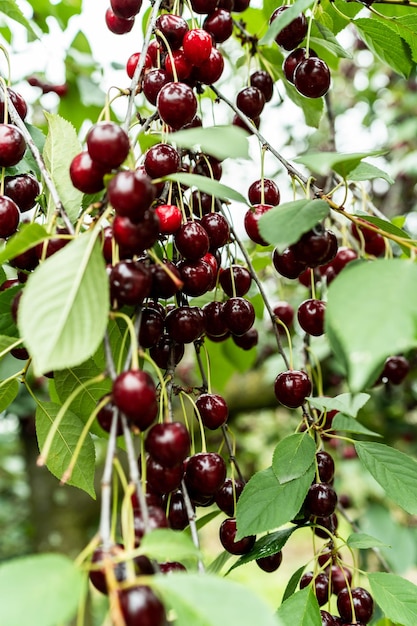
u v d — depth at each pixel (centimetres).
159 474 47
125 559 39
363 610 55
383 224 53
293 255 54
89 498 144
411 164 132
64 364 42
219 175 60
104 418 44
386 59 65
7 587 37
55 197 48
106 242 49
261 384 136
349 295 41
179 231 52
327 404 55
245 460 180
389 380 76
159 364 54
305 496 53
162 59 57
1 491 203
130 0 59
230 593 37
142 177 44
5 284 55
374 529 127
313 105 70
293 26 58
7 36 86
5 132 53
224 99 57
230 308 57
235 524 55
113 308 46
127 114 51
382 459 57
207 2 58
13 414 138
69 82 89
